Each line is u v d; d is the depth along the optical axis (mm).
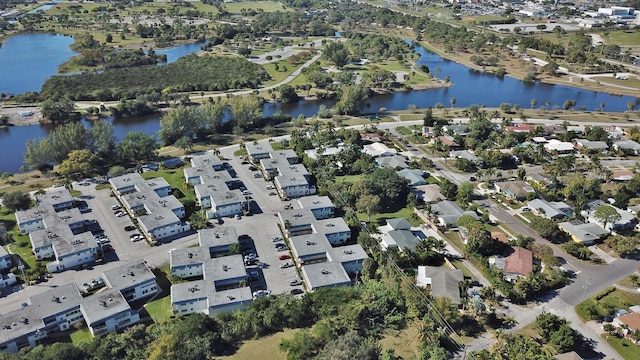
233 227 178625
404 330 130750
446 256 169125
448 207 196750
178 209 190875
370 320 131625
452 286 148125
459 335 131625
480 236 167375
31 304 137375
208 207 199250
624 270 163000
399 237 175750
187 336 124125
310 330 129875
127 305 137375
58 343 120875
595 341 132125
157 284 154125
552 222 180500
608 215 183750
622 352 128625
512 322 137375
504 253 168375
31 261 163500
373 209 188125
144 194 199250
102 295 140750
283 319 133625
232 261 159250
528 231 186125
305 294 142625
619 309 143125
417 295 142375
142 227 181875
